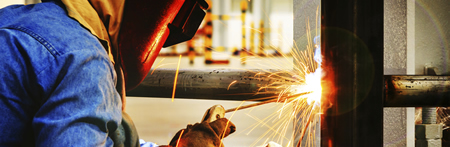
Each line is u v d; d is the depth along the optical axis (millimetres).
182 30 1255
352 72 1062
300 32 2117
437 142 1797
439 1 1816
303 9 2104
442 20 1812
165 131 4559
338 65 1076
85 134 793
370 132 1085
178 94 1575
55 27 871
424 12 1848
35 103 862
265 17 11516
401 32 1860
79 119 793
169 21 1170
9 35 847
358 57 1057
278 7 11438
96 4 998
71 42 850
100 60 868
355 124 1078
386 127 1897
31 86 842
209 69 1571
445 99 1231
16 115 845
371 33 1058
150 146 1504
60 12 927
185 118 5309
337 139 1104
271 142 1409
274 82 1489
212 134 1276
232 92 1517
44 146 776
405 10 1856
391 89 1208
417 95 1222
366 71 1063
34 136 871
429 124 1798
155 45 1147
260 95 1505
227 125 1361
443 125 1883
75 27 896
